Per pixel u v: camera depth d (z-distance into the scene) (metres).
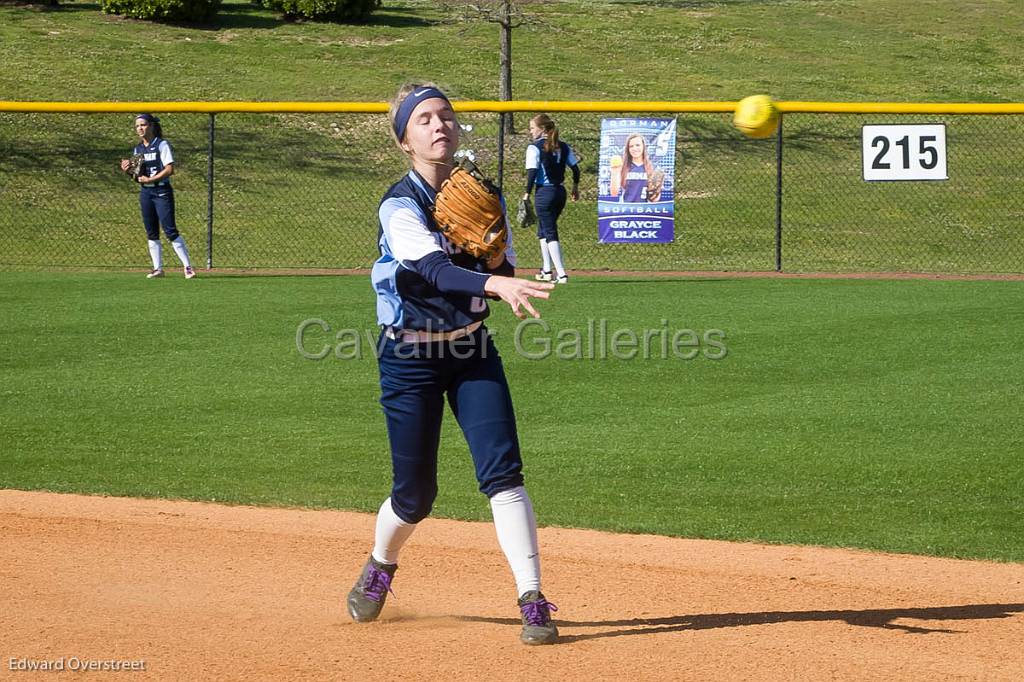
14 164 72.44
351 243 62.38
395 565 14.60
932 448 24.44
